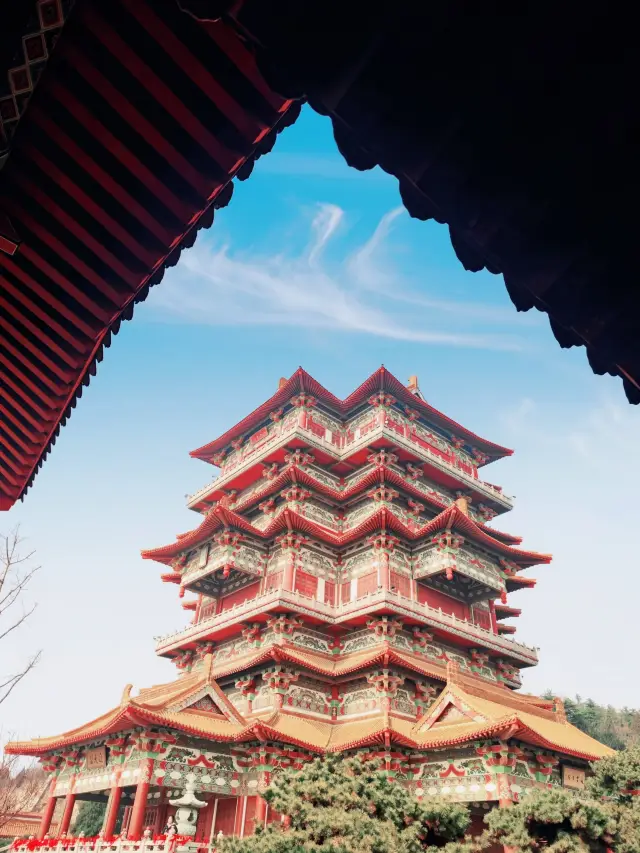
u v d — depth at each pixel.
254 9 3.41
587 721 124.25
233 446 70.06
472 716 35.62
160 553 60.38
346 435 63.47
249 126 7.25
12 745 43.62
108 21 6.58
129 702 34.59
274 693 43.19
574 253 3.66
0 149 7.38
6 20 6.20
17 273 9.65
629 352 3.90
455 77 3.29
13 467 13.89
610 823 24.73
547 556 57.97
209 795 40.31
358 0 3.24
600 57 3.05
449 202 3.66
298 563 51.03
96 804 55.59
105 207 8.48
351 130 3.55
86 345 10.53
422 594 51.34
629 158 3.29
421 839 24.58
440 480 62.53
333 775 24.73
